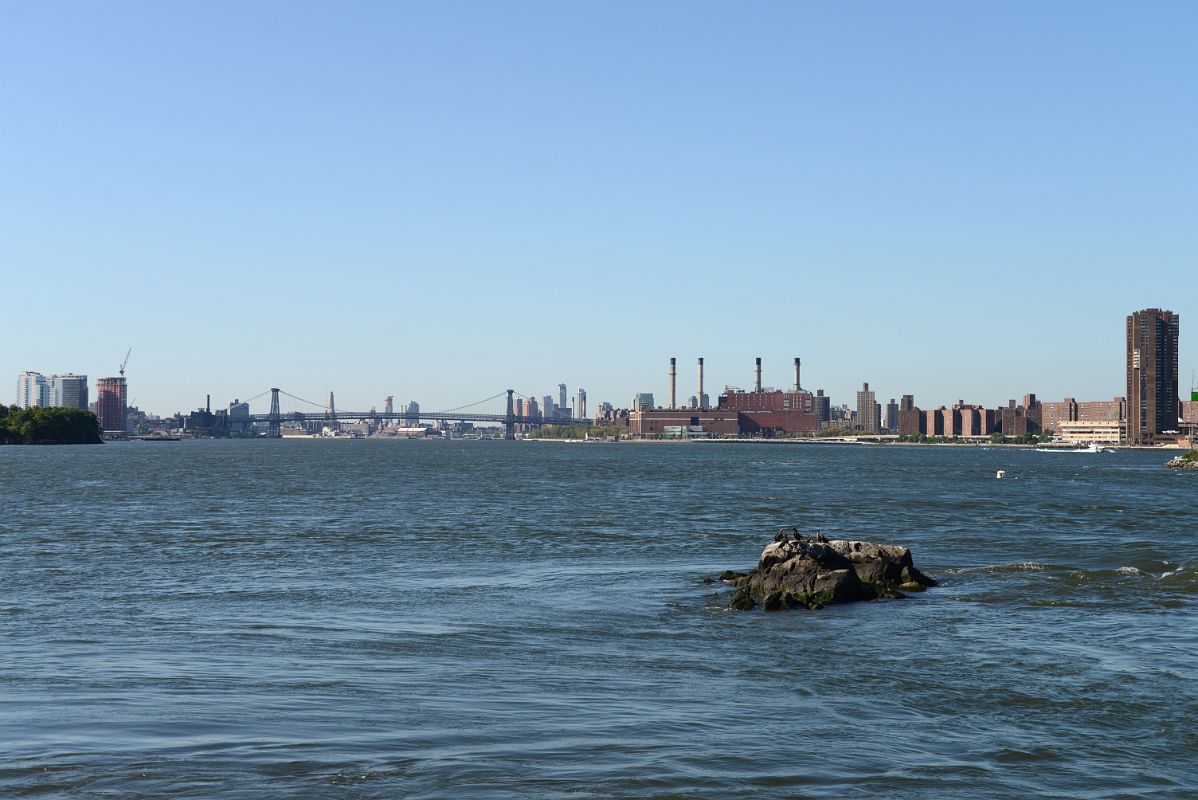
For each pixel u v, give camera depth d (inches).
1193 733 1098.1
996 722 1129.4
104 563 2455.7
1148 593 1998.0
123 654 1422.2
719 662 1409.9
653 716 1123.9
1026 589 2058.3
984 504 4662.9
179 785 891.4
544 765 953.5
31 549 2736.2
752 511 4163.4
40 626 1638.8
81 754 967.0
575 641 1546.5
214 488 5649.6
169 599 1921.8
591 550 2773.1
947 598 1964.8
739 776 936.3
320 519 3663.9
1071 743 1058.7
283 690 1218.6
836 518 3848.4
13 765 935.0
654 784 911.0
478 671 1332.4
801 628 1667.1
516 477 7214.6
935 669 1371.8
